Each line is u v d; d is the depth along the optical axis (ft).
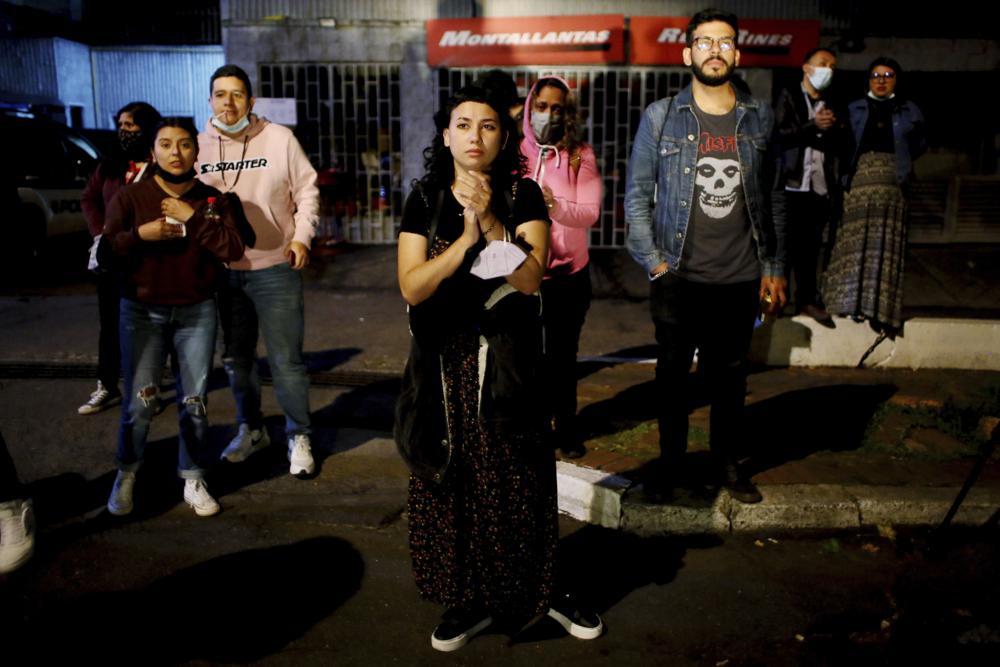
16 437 14.37
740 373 11.40
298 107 37.19
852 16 35.29
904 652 8.75
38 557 10.55
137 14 55.31
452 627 8.84
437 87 36.29
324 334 22.03
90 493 12.34
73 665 8.41
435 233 7.68
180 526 11.47
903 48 35.50
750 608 9.63
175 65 54.65
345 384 17.67
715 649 8.84
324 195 36.86
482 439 7.87
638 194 11.22
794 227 19.25
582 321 12.83
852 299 18.11
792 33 35.09
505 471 7.94
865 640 8.97
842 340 18.60
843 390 16.85
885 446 13.60
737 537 11.38
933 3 35.32
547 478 8.19
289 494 12.47
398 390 17.30
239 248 10.86
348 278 30.35
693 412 15.44
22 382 17.33
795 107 18.71
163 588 9.91
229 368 13.03
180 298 10.95
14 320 22.90
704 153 10.71
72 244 33.14
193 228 10.61
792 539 11.33
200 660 8.54
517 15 35.50
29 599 9.62
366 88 36.76
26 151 31.17
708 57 10.34
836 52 35.53
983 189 34.30
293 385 12.78
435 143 7.88
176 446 14.12
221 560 10.59
